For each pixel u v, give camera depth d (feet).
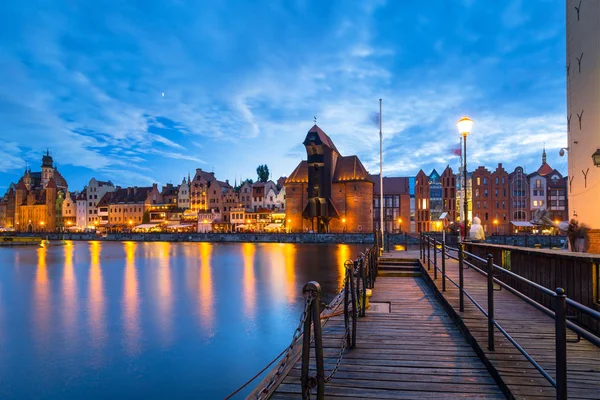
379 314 33.96
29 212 457.68
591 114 55.31
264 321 64.80
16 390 40.32
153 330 60.13
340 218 298.15
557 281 29.53
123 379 42.63
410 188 311.68
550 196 273.33
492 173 278.87
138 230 384.27
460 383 18.81
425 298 40.91
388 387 18.60
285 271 128.06
